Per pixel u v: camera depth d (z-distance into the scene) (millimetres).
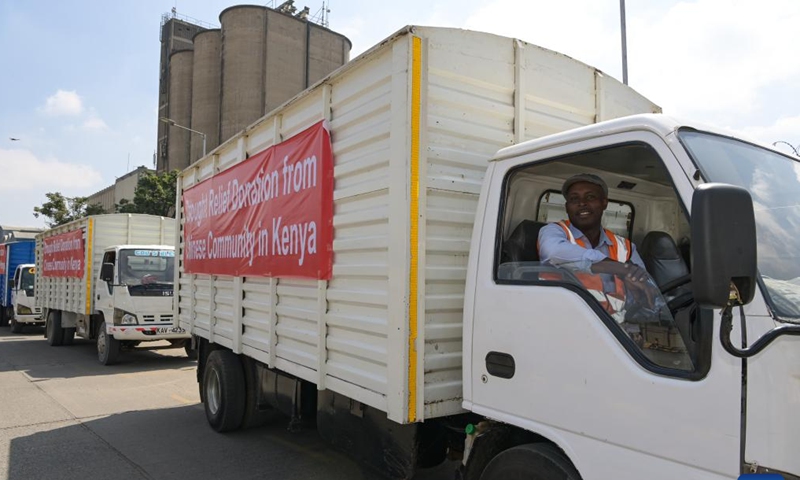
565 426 2350
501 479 2604
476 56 3242
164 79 64188
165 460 5414
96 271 12273
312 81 54406
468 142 3221
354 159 3545
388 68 3205
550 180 3012
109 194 70250
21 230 27969
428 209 3021
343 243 3594
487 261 2828
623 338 2199
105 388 8891
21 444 5914
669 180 2189
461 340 3131
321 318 3787
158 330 10812
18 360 11859
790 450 1688
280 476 4996
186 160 57156
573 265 2496
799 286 2000
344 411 3773
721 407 1847
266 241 4715
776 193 2340
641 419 2078
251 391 6043
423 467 3234
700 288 1679
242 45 51062
